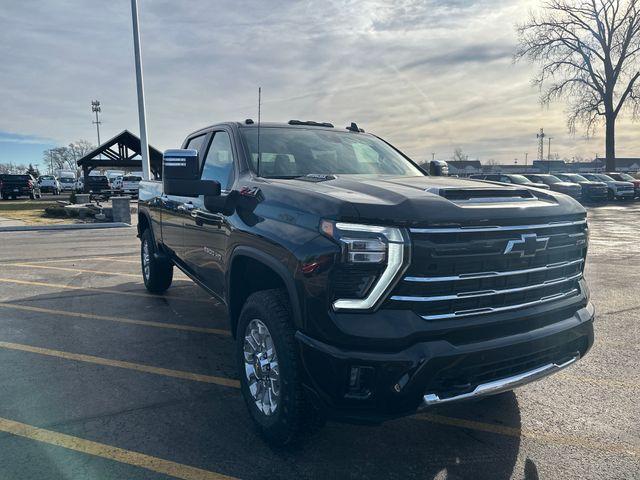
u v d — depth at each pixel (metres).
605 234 14.57
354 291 2.50
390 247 2.45
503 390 2.67
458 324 2.53
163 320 5.68
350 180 3.23
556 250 2.95
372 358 2.42
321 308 2.53
